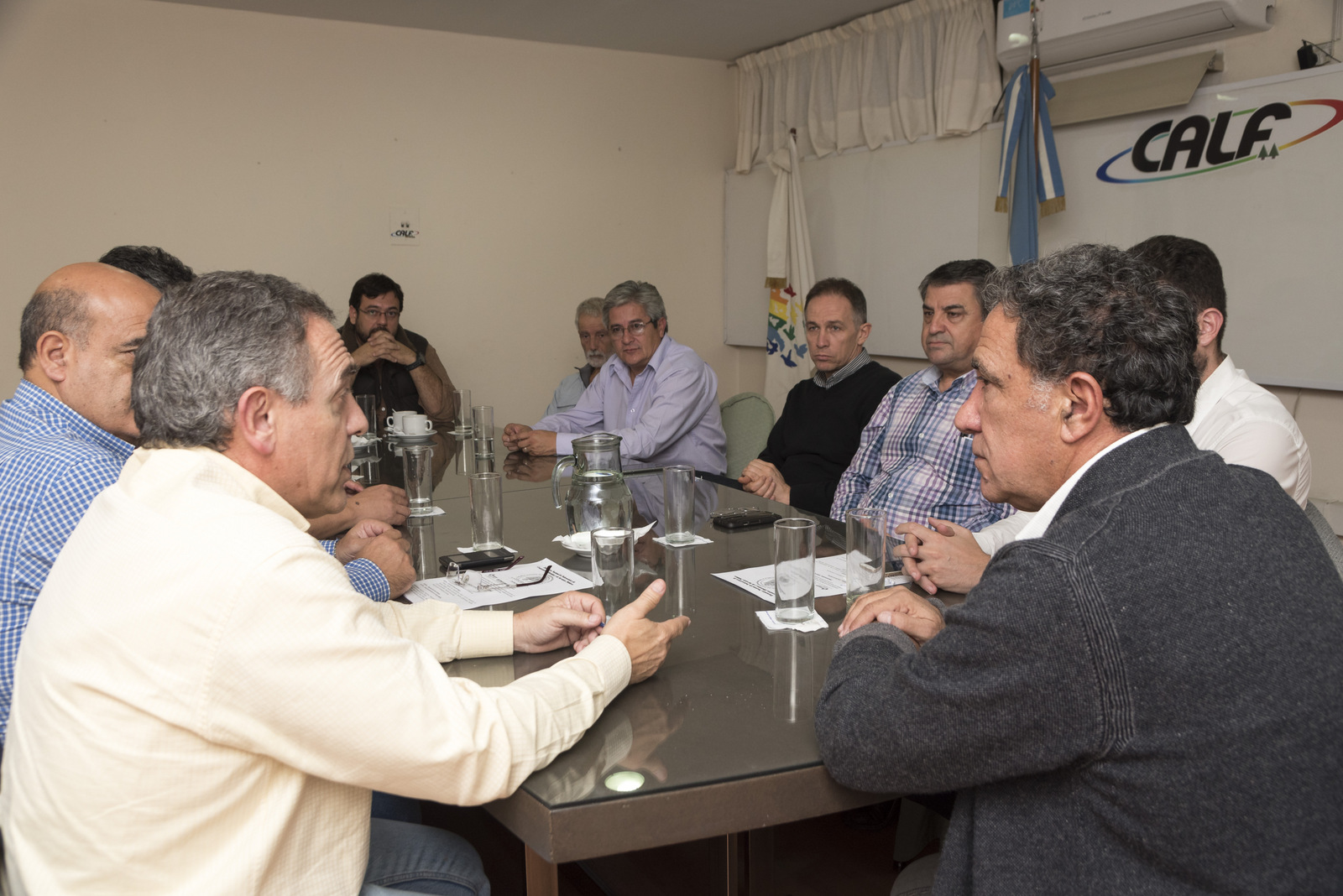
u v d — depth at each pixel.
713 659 1.17
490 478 1.73
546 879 0.98
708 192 5.46
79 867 0.75
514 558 1.65
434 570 1.61
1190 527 0.75
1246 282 3.27
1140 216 3.58
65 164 4.04
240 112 4.31
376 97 4.56
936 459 2.29
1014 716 0.74
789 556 1.29
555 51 4.94
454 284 4.85
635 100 5.18
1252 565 0.73
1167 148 3.46
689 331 5.52
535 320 5.07
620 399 3.42
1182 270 1.50
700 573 1.56
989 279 0.95
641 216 5.29
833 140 4.80
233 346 0.86
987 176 4.11
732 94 5.45
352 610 0.79
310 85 4.43
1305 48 3.07
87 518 0.85
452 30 4.65
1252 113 3.20
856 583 1.38
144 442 0.90
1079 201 3.79
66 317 1.30
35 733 0.78
